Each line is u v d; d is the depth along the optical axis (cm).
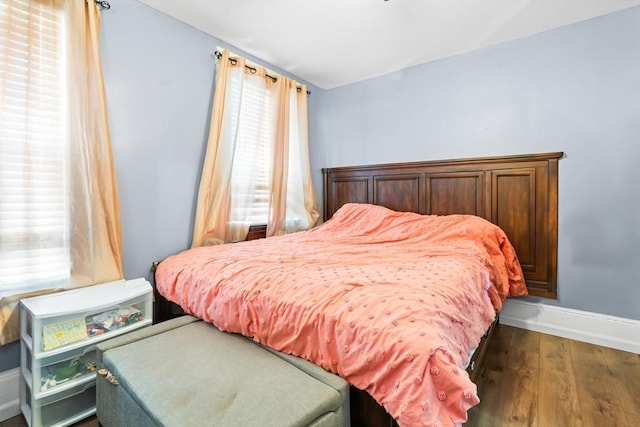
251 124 270
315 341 112
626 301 216
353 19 223
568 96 231
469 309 130
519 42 248
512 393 165
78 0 171
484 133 265
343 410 100
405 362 89
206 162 235
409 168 302
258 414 89
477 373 170
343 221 298
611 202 219
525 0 202
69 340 143
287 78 300
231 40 252
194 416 88
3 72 152
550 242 239
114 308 166
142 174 208
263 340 128
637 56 209
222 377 107
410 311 103
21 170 158
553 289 239
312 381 104
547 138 240
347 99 345
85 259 174
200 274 165
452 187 279
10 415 157
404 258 181
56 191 168
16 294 156
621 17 212
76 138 170
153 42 212
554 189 237
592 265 226
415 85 299
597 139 222
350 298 115
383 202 319
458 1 203
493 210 260
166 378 107
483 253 206
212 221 238
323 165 362
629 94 212
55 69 167
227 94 245
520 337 235
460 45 260
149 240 213
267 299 129
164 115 219
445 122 284
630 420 144
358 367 99
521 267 250
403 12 214
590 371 187
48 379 141
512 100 253
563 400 159
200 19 224
